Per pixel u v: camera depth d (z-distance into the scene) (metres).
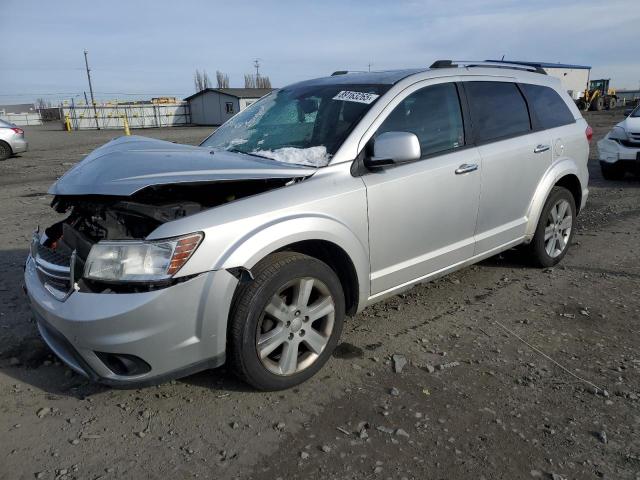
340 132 3.56
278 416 2.93
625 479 2.47
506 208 4.55
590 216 7.60
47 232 3.51
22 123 62.31
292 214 3.04
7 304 4.40
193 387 3.20
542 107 5.05
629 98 58.03
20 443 2.71
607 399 3.09
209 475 2.49
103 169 3.08
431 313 4.26
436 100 4.02
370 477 2.48
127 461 2.58
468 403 3.05
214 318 2.79
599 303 4.46
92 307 2.66
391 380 3.29
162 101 59.19
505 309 4.34
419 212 3.74
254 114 4.37
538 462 2.58
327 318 3.30
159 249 2.66
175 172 2.92
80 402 3.06
